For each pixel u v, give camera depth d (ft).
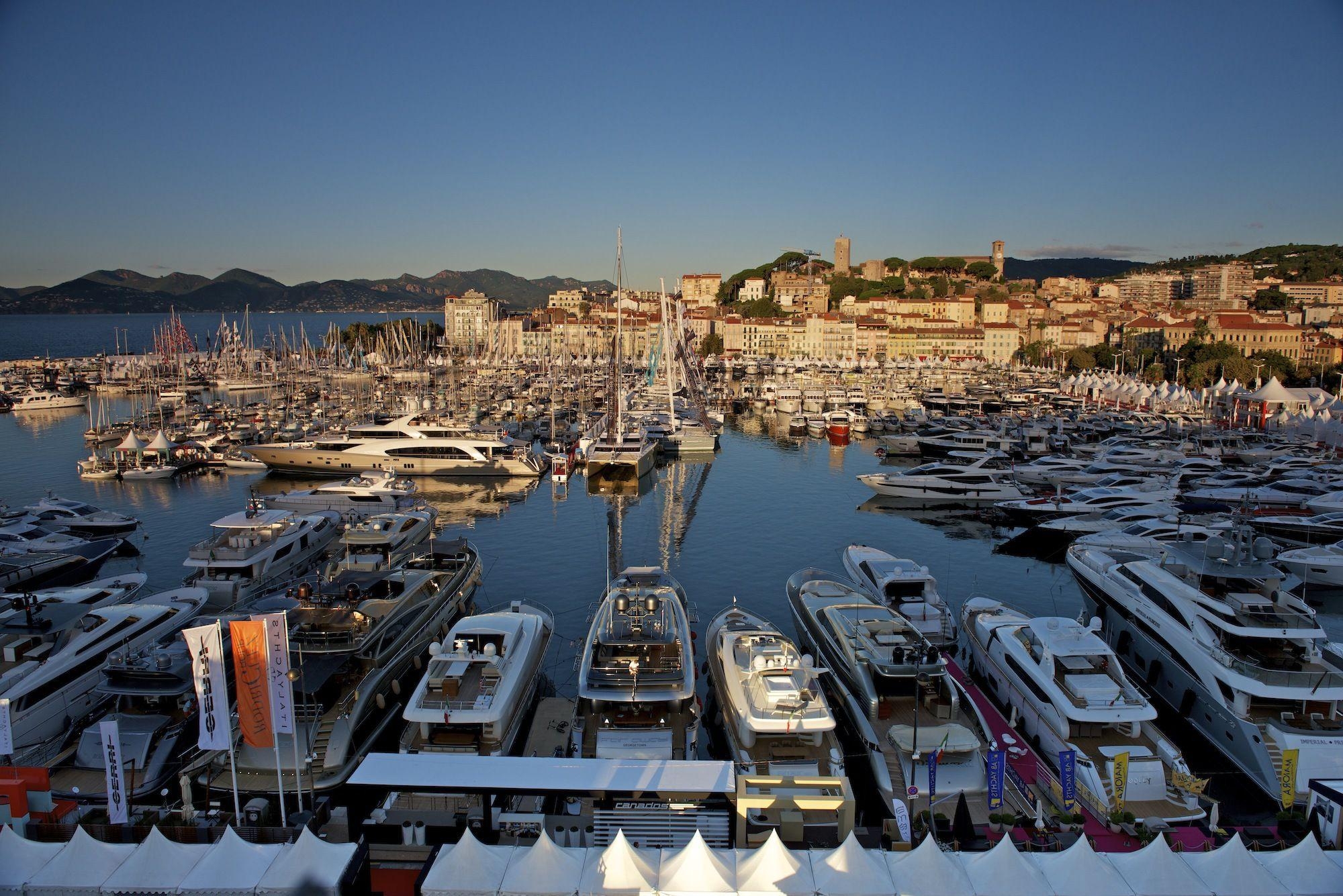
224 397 462.60
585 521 196.03
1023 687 90.94
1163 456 247.70
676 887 55.57
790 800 66.13
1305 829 67.87
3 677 86.74
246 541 138.00
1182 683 96.63
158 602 114.32
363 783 62.90
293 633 88.58
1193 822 72.23
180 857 58.39
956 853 60.13
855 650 92.84
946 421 337.31
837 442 323.57
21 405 391.04
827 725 78.38
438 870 56.75
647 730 82.84
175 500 219.20
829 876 56.34
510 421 338.13
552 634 115.03
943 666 86.02
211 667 67.46
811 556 166.20
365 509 189.37
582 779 64.18
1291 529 176.86
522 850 59.62
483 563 159.94
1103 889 55.16
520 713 89.04
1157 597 103.91
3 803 66.28
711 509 209.77
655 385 430.61
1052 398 423.64
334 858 57.82
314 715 82.02
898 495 219.82
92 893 56.18
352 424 316.60
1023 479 237.25
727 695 89.30
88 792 76.84
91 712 90.74
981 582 152.76
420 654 103.40
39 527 174.29
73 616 100.89
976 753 78.59
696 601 137.59
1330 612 142.41
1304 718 84.74
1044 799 76.02
